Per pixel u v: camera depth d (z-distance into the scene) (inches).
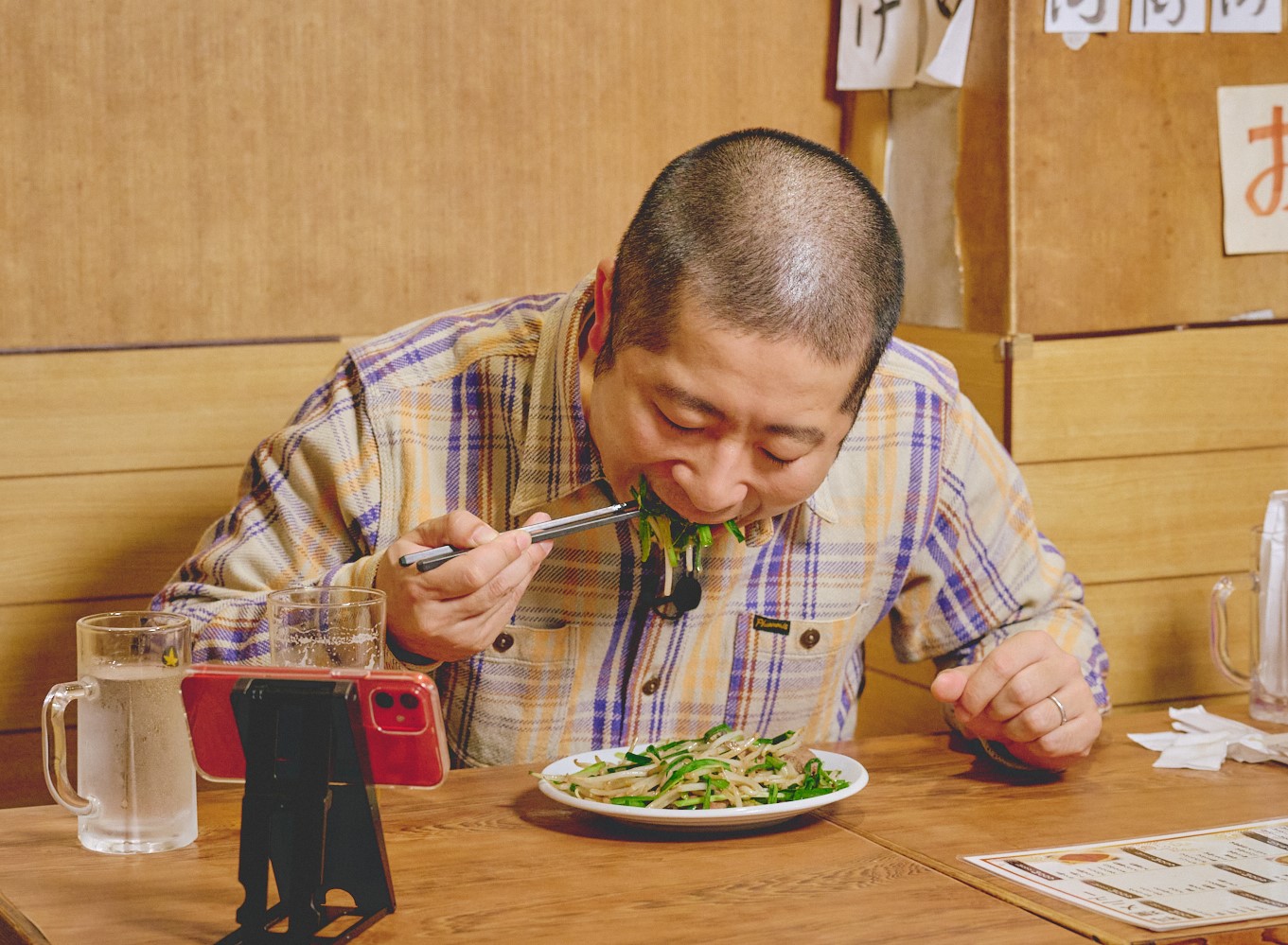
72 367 97.2
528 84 104.5
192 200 98.4
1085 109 98.7
